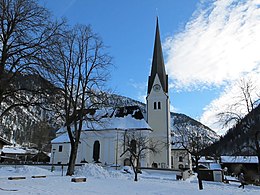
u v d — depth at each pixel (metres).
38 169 33.50
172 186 22.36
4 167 42.88
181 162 69.44
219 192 19.06
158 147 59.84
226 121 28.62
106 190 15.55
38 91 16.38
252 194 18.42
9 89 15.63
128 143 50.66
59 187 15.33
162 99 63.97
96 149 57.09
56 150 61.28
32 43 16.22
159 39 71.06
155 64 67.69
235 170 61.34
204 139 34.88
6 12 15.80
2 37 15.75
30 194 11.55
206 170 40.16
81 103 30.23
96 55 30.89
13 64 15.52
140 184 21.64
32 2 16.84
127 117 60.09
